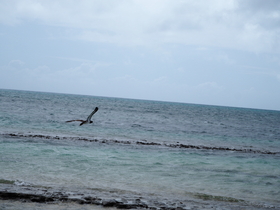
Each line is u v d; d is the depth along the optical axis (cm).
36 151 2219
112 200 1201
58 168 1772
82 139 3030
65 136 3180
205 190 1547
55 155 2139
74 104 11675
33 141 2636
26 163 1823
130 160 2186
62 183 1462
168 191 1476
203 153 2780
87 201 1182
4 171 1595
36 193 1220
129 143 3039
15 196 1178
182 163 2217
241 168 2188
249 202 1383
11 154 2041
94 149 2525
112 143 2945
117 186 1496
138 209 1138
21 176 1527
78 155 2205
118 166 1958
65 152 2277
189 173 1906
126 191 1411
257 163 2438
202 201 1338
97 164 1964
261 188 1656
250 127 7038
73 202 1170
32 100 11706
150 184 1584
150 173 1833
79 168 1817
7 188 1262
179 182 1669
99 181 1562
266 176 1961
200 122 7250
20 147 2311
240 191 1576
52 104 9956
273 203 1395
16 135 2884
